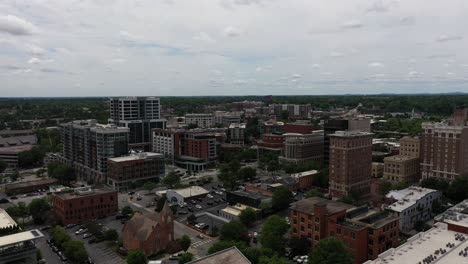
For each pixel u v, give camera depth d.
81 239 167.50
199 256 146.00
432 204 192.50
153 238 149.25
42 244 160.50
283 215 194.62
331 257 113.62
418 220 179.62
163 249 152.62
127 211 196.50
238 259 101.38
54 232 157.50
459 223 123.88
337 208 148.75
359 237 130.50
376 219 141.62
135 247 147.38
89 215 193.12
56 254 149.75
